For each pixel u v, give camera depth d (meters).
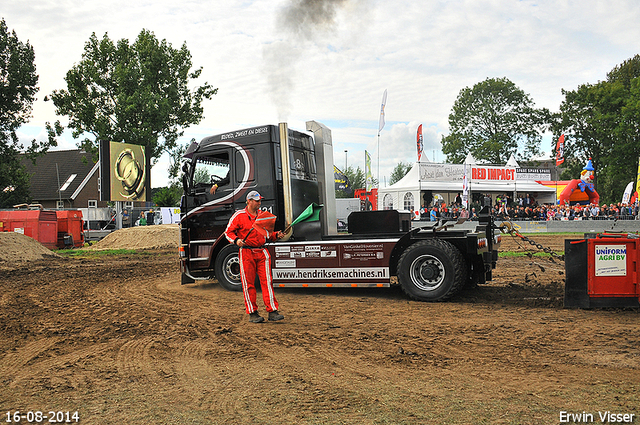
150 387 3.98
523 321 5.92
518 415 3.24
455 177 33.09
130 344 5.37
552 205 33.69
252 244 6.35
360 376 4.10
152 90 43.25
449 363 4.39
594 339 5.05
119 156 30.72
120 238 24.73
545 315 6.23
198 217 9.16
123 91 41.72
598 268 6.51
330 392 3.75
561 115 57.47
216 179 9.14
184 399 3.69
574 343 4.92
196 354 4.91
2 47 40.53
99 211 32.38
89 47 42.44
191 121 45.62
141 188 32.56
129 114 40.81
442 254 7.13
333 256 7.93
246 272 6.35
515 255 14.65
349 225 8.30
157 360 4.75
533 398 3.54
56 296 9.08
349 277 7.84
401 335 5.42
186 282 9.46
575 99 56.00
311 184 9.02
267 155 8.44
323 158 9.16
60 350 5.20
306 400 3.60
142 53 43.09
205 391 3.85
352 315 6.55
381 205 34.22
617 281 6.45
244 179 8.65
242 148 8.67
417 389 3.76
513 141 59.91
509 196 35.38
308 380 4.04
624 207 28.58
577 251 6.60
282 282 8.24
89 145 41.78
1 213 22.38
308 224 8.45
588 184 34.31
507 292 7.98
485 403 3.46
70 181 50.16
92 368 4.53
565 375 4.00
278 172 8.41
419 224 14.91
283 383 3.98
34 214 22.17
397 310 6.79
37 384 4.10
